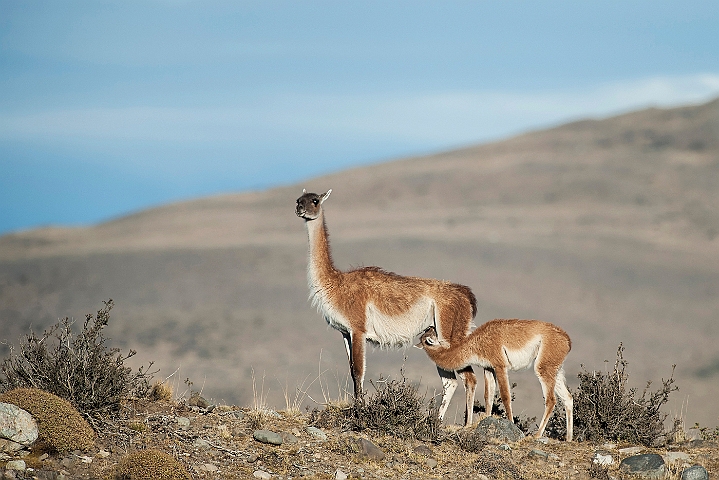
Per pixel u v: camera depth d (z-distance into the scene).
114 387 41.34
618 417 46.66
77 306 199.38
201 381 133.62
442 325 52.19
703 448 44.91
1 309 197.75
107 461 36.38
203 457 38.03
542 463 41.94
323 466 38.75
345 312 51.28
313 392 110.81
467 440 43.38
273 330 176.62
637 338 183.50
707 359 167.00
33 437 35.88
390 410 44.75
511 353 48.41
